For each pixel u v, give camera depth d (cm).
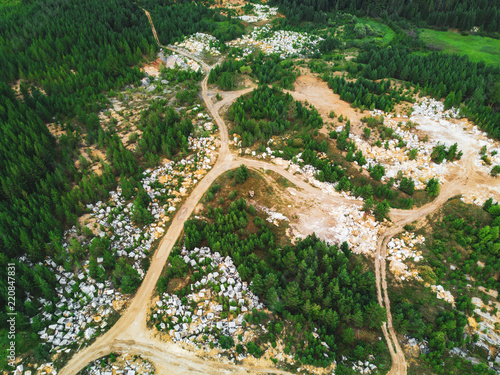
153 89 11950
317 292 6128
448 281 7075
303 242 7212
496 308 6656
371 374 5653
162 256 7025
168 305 6131
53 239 6419
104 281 6356
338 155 9481
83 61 11825
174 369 5412
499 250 7162
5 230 6281
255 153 9488
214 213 7712
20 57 11431
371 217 8100
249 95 11612
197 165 9075
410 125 10100
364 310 6231
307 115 10456
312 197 8506
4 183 6912
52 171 8100
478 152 9469
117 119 10231
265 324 5975
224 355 5591
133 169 8362
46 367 5234
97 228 7188
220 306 6122
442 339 5934
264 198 8438
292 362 5603
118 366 5353
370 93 11094
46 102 9888
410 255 7488
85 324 5828
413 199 8562
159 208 7931
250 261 6756
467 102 11212
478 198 8450
